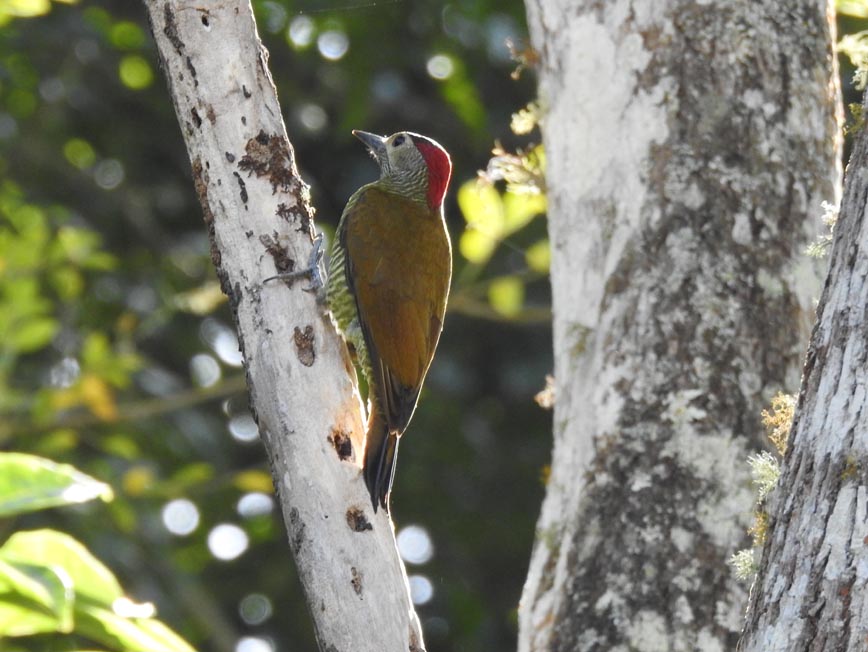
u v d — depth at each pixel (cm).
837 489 535
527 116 1016
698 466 825
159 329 1866
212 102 741
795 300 852
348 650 690
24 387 1705
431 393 1898
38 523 1592
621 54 903
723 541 812
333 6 1780
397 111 2006
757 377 838
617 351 861
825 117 894
